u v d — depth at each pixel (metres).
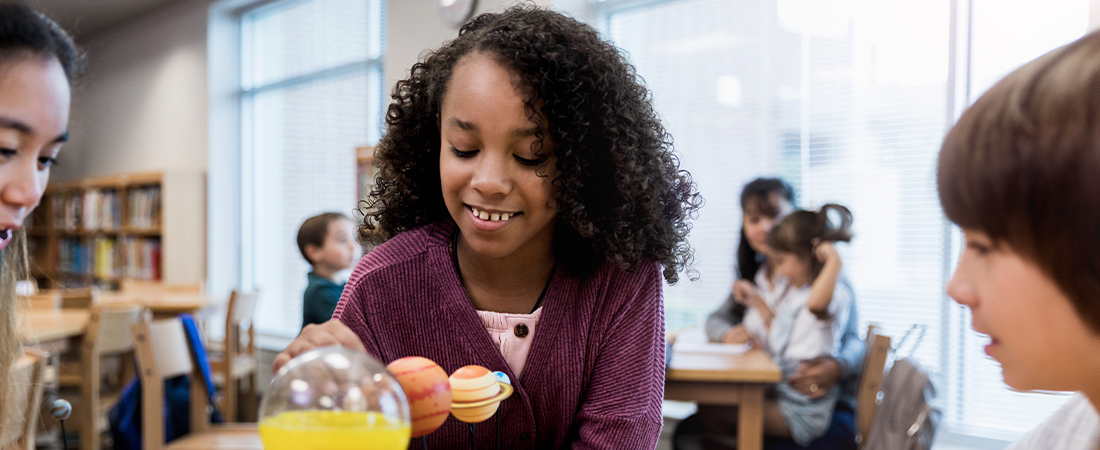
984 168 0.37
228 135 5.28
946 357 2.80
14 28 0.58
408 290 0.76
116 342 2.98
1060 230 0.34
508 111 0.63
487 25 0.71
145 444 1.93
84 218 5.97
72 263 6.15
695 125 3.43
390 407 0.47
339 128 4.78
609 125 0.70
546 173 0.66
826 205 2.29
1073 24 2.49
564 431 0.80
